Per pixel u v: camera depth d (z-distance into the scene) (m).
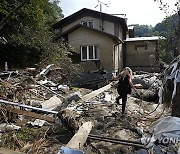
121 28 25.41
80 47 20.67
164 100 8.02
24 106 6.97
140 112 8.37
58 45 18.61
